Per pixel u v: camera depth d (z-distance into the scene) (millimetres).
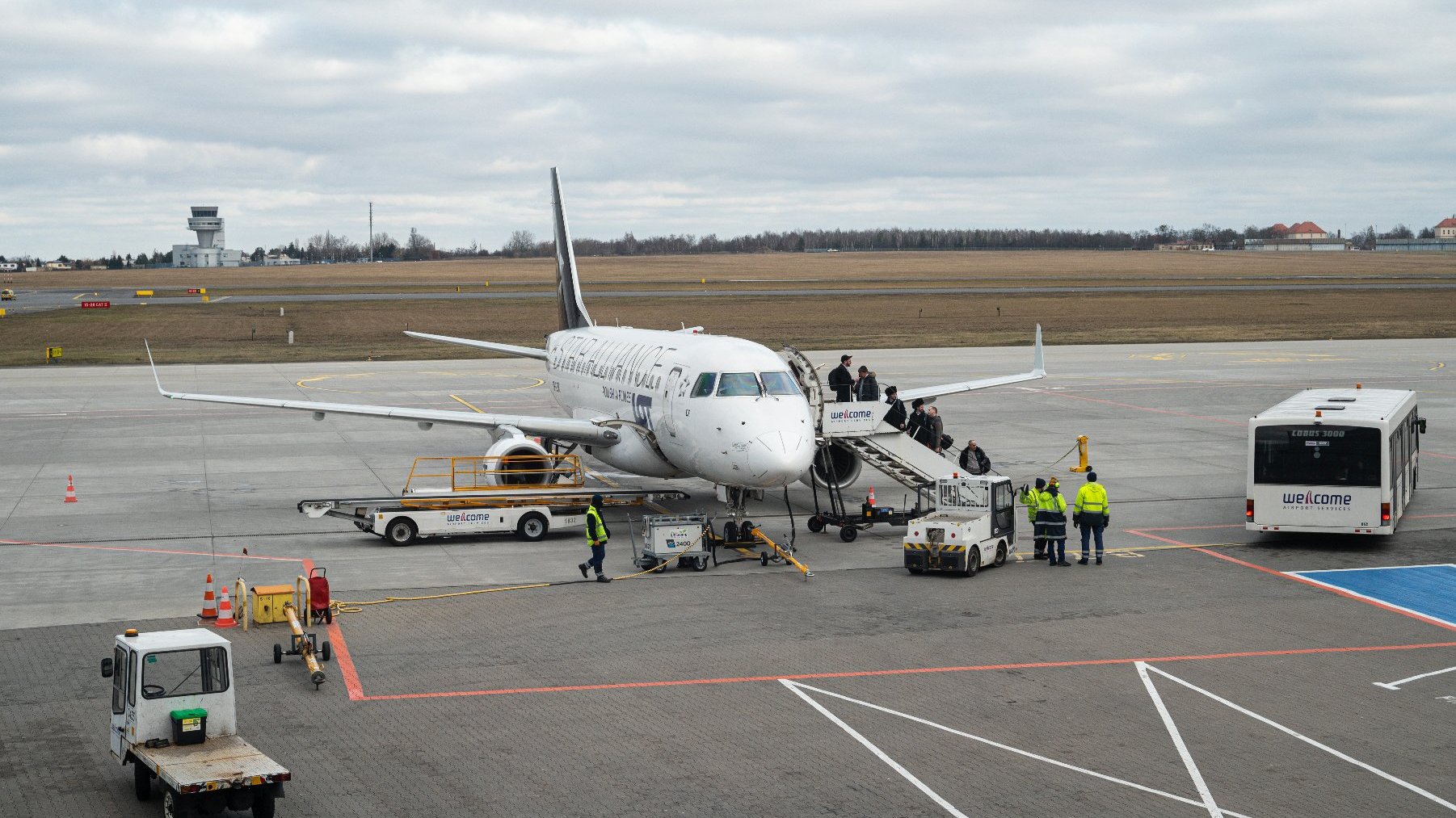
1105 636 27078
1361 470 34875
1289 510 35500
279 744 20578
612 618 28406
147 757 17656
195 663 18422
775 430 33281
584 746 20531
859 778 19219
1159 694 23219
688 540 33250
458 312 152875
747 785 18922
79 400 71562
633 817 17719
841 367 46188
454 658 25328
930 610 29094
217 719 18516
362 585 31188
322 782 18953
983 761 19953
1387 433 34688
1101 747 20562
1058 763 19859
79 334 120188
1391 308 154000
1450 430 59406
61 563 33312
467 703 22625
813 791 18688
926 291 199375
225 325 131500
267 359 98062
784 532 38281
